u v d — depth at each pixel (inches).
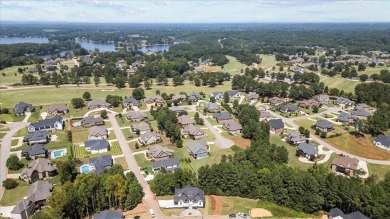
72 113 6264.8
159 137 4906.5
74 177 3713.1
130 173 3452.3
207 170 3430.1
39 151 4288.9
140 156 4389.8
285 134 5162.4
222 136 5191.9
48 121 5369.1
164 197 3363.7
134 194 3166.8
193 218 2992.1
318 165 3868.1
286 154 4148.6
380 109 5994.1
